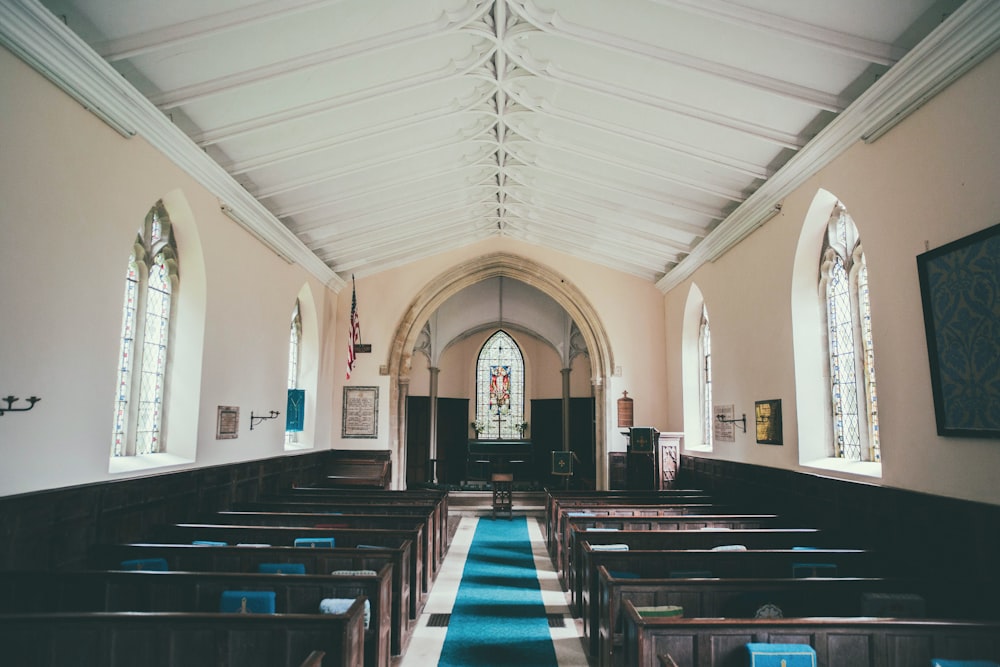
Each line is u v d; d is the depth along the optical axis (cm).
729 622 393
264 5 592
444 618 716
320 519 797
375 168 1055
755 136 796
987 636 395
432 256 1628
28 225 529
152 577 489
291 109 787
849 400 826
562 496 1096
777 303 934
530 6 684
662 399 1612
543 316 2219
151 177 723
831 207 818
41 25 505
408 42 706
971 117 528
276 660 389
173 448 844
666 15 646
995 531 498
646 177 1059
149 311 818
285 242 1166
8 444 509
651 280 1644
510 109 961
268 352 1127
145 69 649
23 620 388
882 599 478
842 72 654
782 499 910
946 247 548
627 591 494
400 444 1582
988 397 502
